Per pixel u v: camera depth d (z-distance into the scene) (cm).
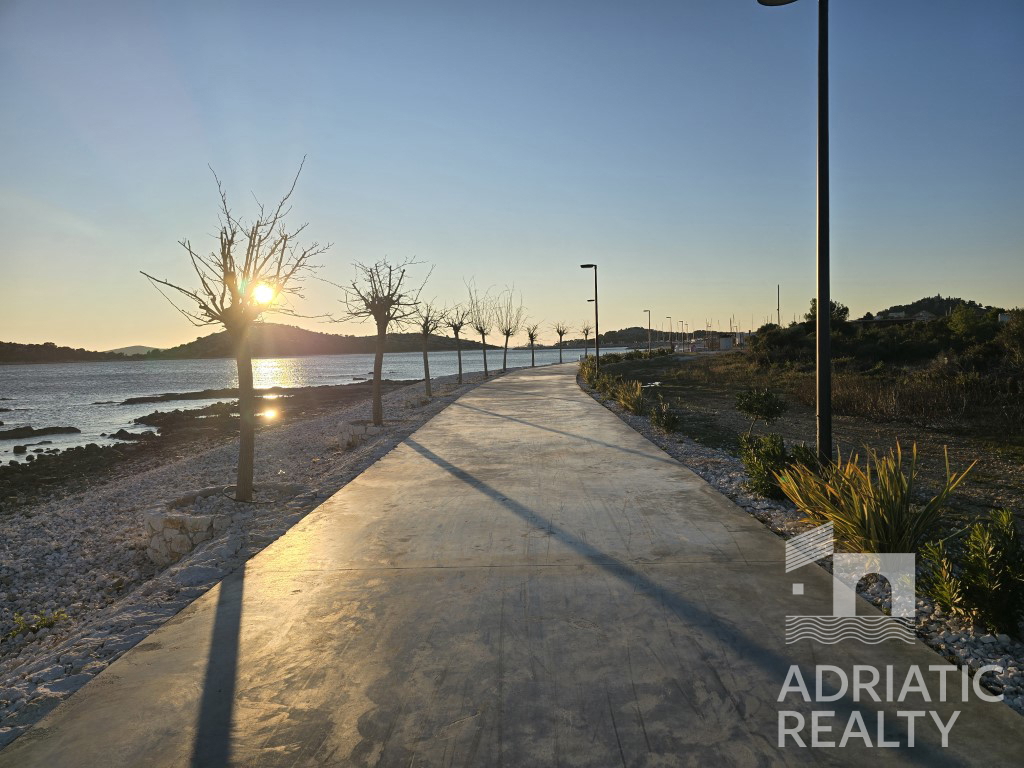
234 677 346
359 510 709
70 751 286
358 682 338
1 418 3616
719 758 271
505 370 4925
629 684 329
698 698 316
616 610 421
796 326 4159
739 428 1415
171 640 395
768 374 3028
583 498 740
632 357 5903
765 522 638
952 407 1491
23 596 699
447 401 2206
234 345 823
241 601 455
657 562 514
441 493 783
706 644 373
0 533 983
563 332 6344
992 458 1027
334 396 4059
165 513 741
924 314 5397
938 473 921
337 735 291
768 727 292
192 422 2894
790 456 771
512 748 279
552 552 545
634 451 1076
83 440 2542
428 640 384
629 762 268
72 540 903
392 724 299
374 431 1527
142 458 1919
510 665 351
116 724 306
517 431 1365
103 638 406
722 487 797
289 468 1268
